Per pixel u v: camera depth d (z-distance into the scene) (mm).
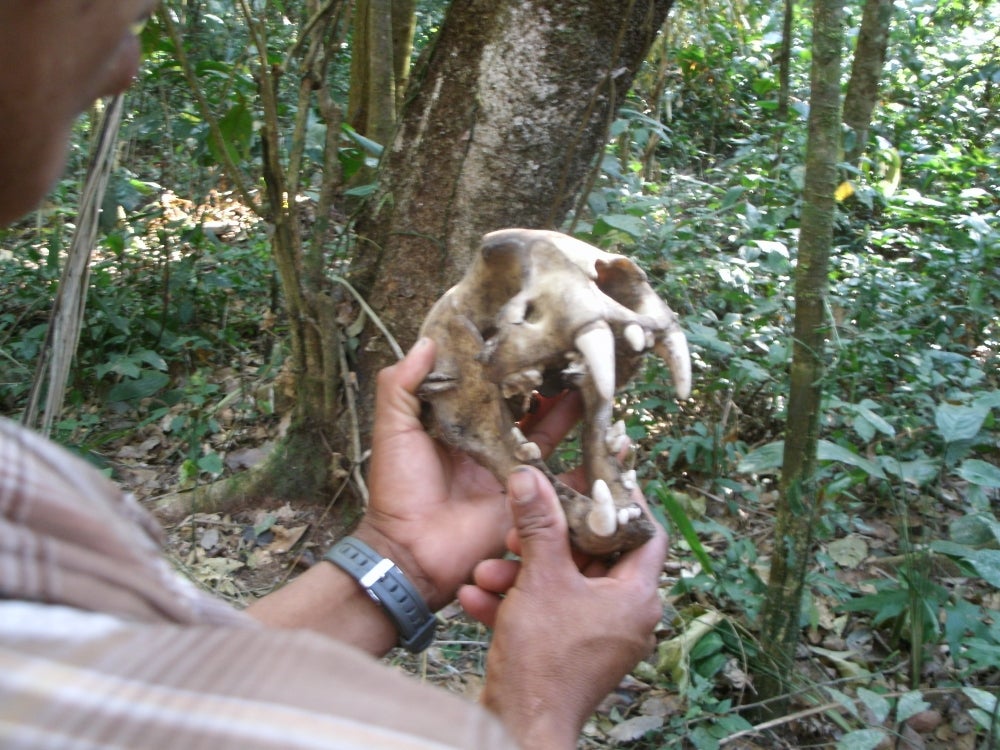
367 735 478
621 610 1188
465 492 1482
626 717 2520
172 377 4246
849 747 2102
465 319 1409
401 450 1457
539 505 1188
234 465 3535
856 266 4363
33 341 4137
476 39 2793
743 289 3922
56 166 671
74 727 452
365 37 5422
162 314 4328
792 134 5383
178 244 4781
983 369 3982
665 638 2775
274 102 2982
